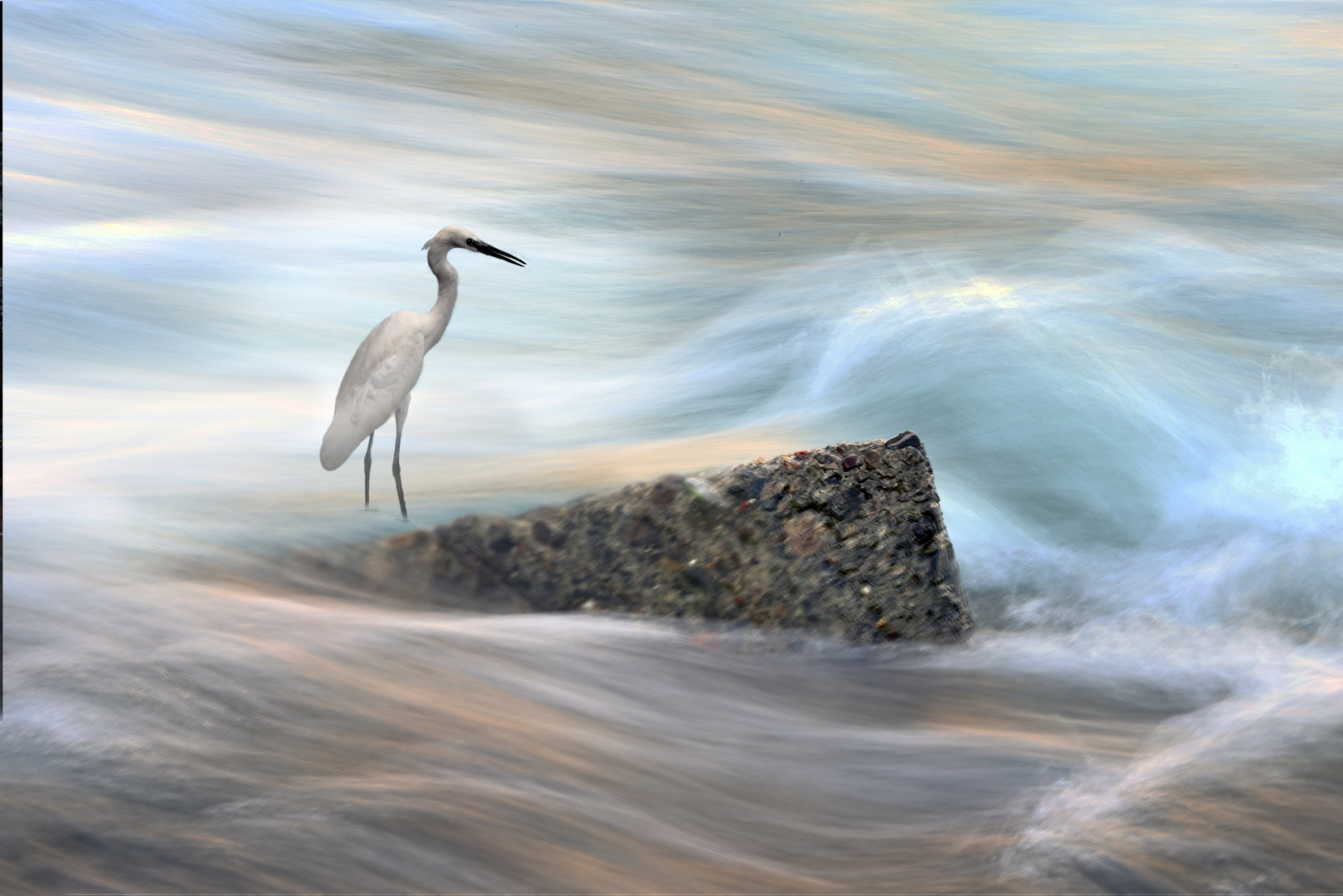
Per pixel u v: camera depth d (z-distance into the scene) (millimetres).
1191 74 44094
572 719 7309
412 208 25438
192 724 6688
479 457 12234
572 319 19531
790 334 17422
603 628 8375
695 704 7715
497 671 7715
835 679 8211
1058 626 9414
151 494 10305
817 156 32406
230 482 10734
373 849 5691
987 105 39688
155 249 21344
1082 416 12977
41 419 13336
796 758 7141
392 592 8820
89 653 7348
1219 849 5934
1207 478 12109
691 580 8602
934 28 49125
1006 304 17172
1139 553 10891
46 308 17844
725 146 32562
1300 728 7418
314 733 6730
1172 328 16688
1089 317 16625
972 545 10875
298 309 19156
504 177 28328
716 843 6129
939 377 14281
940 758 7156
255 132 29750
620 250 23672
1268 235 24578
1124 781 6750
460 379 16328
